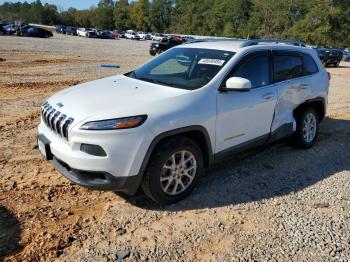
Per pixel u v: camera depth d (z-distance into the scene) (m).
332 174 4.93
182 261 3.12
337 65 28.08
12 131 6.22
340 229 3.63
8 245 3.22
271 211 3.93
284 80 5.19
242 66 4.54
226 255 3.21
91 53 24.89
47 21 131.00
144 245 3.30
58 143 3.70
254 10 102.12
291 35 84.75
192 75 4.43
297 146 5.77
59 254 3.13
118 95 3.95
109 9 141.38
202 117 3.96
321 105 6.04
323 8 80.75
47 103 4.15
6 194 4.08
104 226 3.56
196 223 3.66
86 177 3.56
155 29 132.00
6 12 139.38
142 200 4.07
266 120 4.85
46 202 3.96
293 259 3.18
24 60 17.70
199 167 4.09
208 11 118.31
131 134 3.47
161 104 3.74
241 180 4.64
